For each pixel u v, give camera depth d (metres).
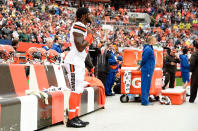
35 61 4.86
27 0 20.62
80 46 3.89
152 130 3.84
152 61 6.42
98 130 3.81
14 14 16.00
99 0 31.09
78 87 4.04
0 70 3.61
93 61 8.23
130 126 4.08
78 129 3.86
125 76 6.86
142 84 6.46
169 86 10.50
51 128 3.94
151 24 29.16
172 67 10.20
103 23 25.62
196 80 7.16
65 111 4.49
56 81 4.91
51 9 22.33
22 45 10.98
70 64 4.01
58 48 7.76
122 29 24.41
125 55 7.46
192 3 33.50
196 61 7.11
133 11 31.81
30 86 4.20
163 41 23.28
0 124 3.06
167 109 5.86
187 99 8.23
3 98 3.35
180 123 4.36
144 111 5.54
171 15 31.31
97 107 5.58
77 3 29.47
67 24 21.25
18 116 3.33
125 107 6.06
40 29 15.64
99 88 5.72
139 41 22.31
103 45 8.59
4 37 11.66
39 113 3.73
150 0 33.44
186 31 27.64
